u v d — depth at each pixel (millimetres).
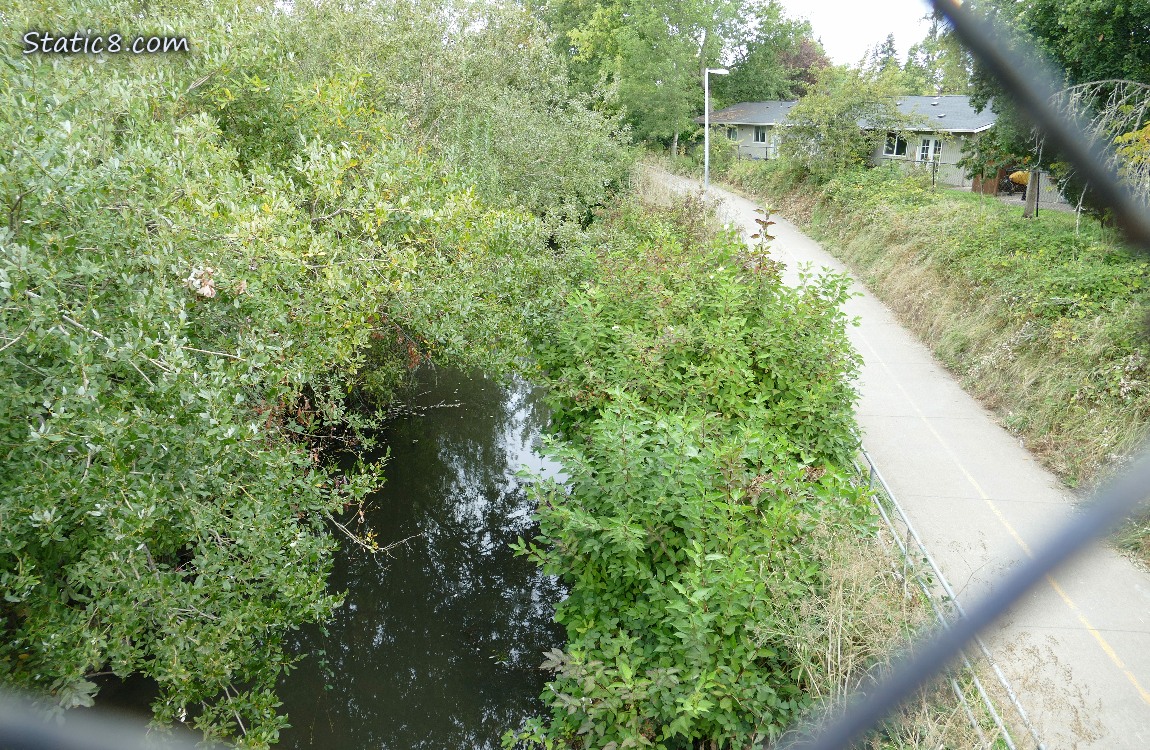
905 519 8211
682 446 6840
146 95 6801
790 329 9641
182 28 8227
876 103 28109
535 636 9680
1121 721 6211
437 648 9531
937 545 8859
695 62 42375
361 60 13906
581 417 9656
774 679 6160
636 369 9016
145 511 4492
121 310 5273
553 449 7621
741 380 8641
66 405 4500
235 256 6020
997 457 11039
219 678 5355
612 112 25547
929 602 6758
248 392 6117
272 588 5980
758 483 6625
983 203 20016
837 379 9438
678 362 9344
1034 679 6434
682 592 5867
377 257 7711
